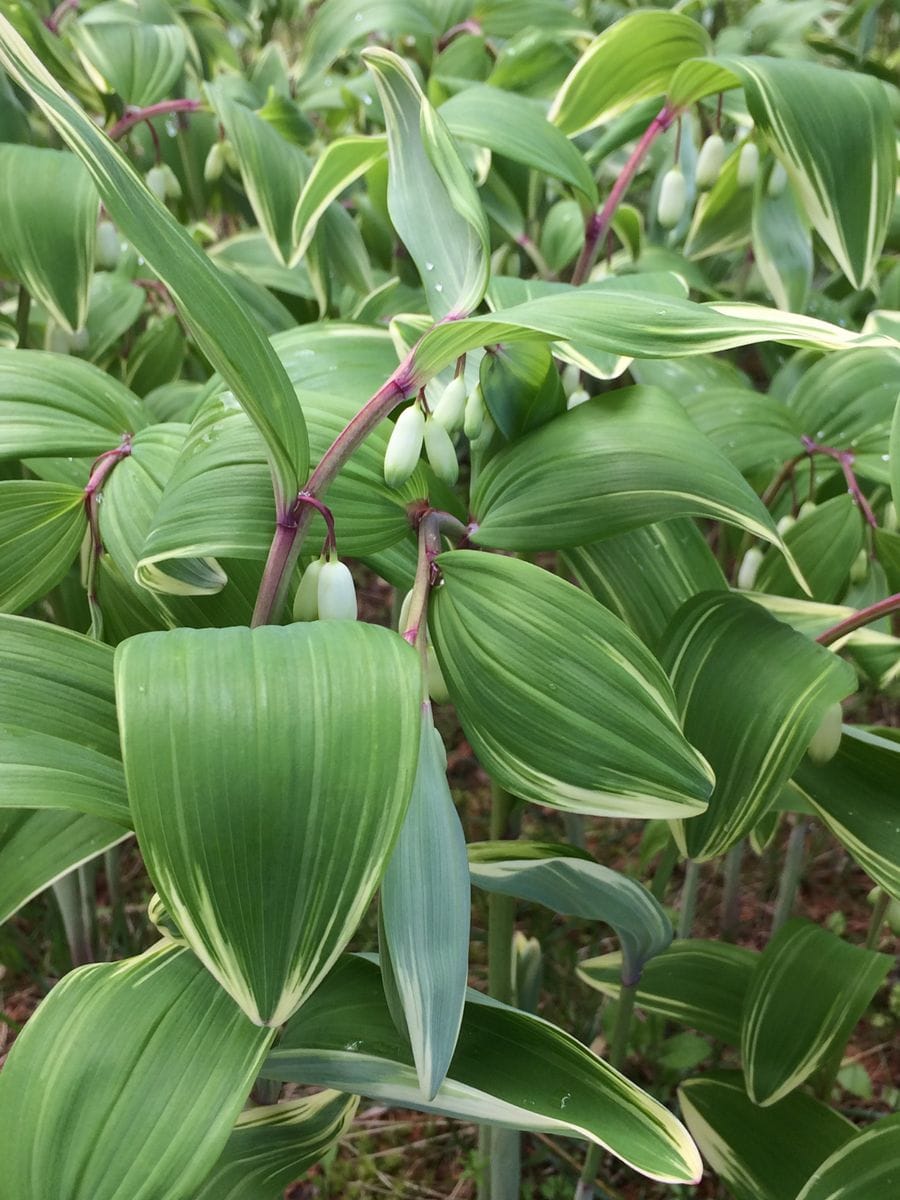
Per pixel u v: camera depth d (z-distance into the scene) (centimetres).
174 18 54
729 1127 37
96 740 21
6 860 27
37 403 28
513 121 33
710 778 21
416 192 25
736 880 55
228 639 17
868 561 37
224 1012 21
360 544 23
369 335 32
